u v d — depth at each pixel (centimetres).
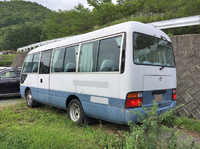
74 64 488
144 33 397
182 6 1792
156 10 2686
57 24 3722
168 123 502
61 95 527
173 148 273
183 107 594
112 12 3036
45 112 612
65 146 334
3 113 567
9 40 8244
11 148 309
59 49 562
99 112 402
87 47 455
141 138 278
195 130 463
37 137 352
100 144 357
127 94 345
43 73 620
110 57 388
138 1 3212
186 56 682
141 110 352
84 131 426
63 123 470
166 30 1356
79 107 466
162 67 416
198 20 765
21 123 483
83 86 446
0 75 885
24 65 771
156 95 400
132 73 350
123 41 364
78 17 3192
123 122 351
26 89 747
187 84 626
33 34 7950
